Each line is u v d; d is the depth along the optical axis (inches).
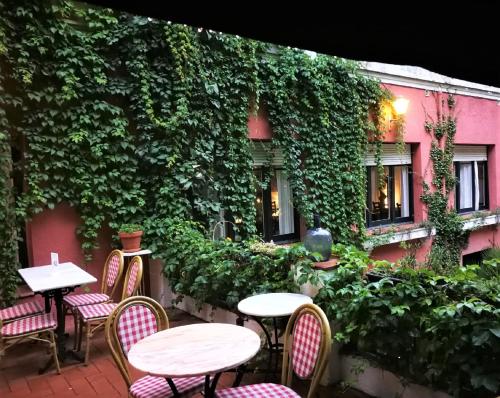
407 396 106.1
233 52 223.3
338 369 122.3
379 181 299.4
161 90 203.2
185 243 185.9
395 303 102.9
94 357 146.2
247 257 156.9
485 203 397.1
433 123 333.1
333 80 263.7
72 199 188.5
